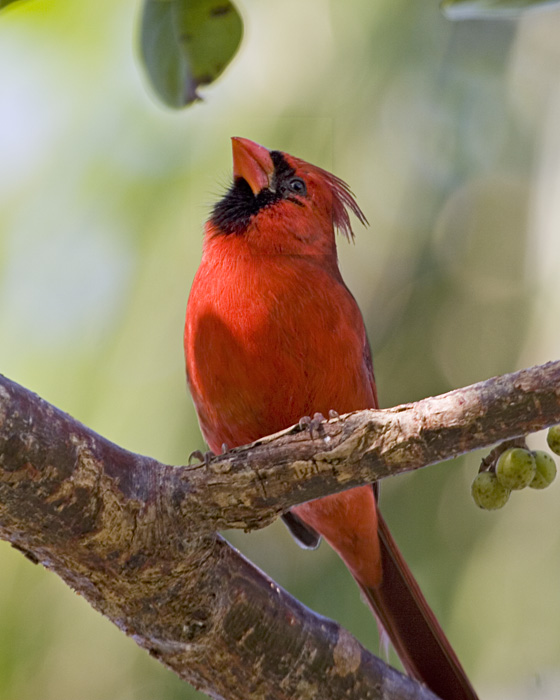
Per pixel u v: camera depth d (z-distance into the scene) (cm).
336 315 700
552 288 834
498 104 905
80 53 985
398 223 882
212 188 834
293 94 880
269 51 888
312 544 795
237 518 569
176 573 574
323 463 550
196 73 651
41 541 552
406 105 891
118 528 549
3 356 848
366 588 777
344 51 888
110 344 830
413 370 855
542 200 865
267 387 698
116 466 547
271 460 555
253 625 607
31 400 525
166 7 640
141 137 916
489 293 865
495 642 789
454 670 750
